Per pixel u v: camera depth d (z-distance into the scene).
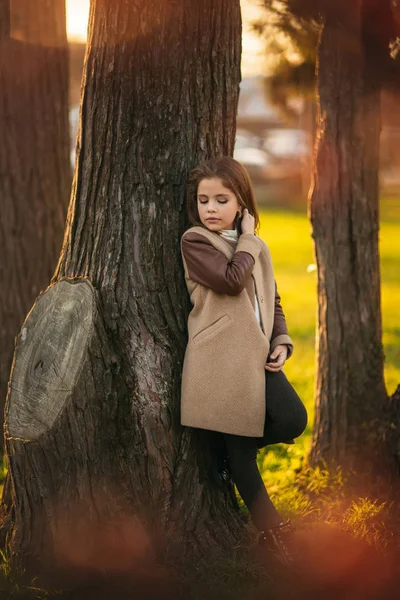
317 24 5.96
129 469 3.94
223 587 3.81
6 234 6.29
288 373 8.77
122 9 3.87
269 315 3.99
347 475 5.29
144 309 3.97
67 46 6.40
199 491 4.05
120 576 3.88
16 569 3.92
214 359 3.85
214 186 3.78
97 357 3.86
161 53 3.90
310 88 6.77
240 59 4.20
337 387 5.48
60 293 4.00
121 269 3.98
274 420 3.92
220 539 4.07
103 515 3.93
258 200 32.88
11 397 3.98
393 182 27.75
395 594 3.85
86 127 4.06
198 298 3.90
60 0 6.26
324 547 4.28
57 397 3.86
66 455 3.89
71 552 3.92
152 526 3.97
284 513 4.77
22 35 6.12
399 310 12.62
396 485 4.70
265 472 5.75
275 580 3.91
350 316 5.44
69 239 4.19
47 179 6.33
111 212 4.00
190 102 3.99
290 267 17.41
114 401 3.90
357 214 5.39
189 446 4.00
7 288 6.34
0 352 6.35
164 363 3.96
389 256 18.19
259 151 36.12
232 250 3.86
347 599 3.79
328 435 5.51
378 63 5.25
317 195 5.48
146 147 3.96
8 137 6.20
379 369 5.50
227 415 3.83
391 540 4.29
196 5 3.93
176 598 3.76
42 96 6.25
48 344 3.94
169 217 4.02
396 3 5.16
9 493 4.33
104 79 3.96
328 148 5.40
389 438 4.80
